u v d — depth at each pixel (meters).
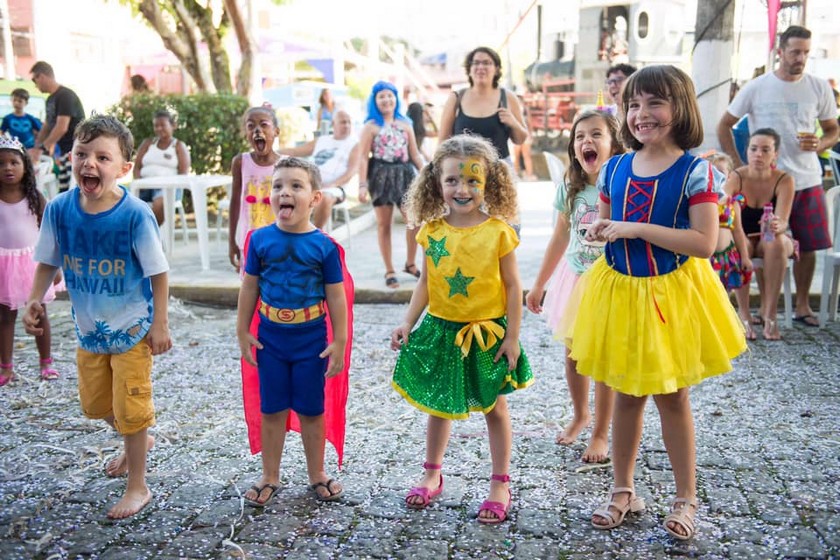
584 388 3.60
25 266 4.36
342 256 3.03
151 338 2.95
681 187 2.69
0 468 3.36
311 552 2.70
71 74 15.58
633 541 2.77
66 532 2.83
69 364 4.80
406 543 2.76
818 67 13.03
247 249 3.06
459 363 2.92
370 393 4.31
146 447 3.05
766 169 5.28
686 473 2.83
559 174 5.50
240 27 10.78
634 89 2.72
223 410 4.05
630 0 14.55
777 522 2.87
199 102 10.08
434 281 2.97
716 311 2.77
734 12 6.47
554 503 3.06
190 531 2.84
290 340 3.00
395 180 6.49
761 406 4.05
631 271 2.77
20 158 4.31
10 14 13.96
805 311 5.62
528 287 6.23
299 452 3.54
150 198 7.96
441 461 3.13
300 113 14.01
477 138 3.00
